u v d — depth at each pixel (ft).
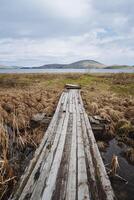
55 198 12.56
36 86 97.50
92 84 108.37
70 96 62.64
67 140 22.86
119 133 34.65
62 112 38.96
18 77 141.79
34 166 16.65
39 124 36.22
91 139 23.39
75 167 16.38
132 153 25.99
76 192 13.17
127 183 19.67
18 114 39.45
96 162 17.63
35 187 13.69
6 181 17.07
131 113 45.65
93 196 12.87
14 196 12.84
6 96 62.44
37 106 50.01
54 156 18.39
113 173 20.24
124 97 69.67
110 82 117.19
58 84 107.24
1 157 23.16
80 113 38.04
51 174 15.30
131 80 121.80
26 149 26.96
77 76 149.38
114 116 41.86
